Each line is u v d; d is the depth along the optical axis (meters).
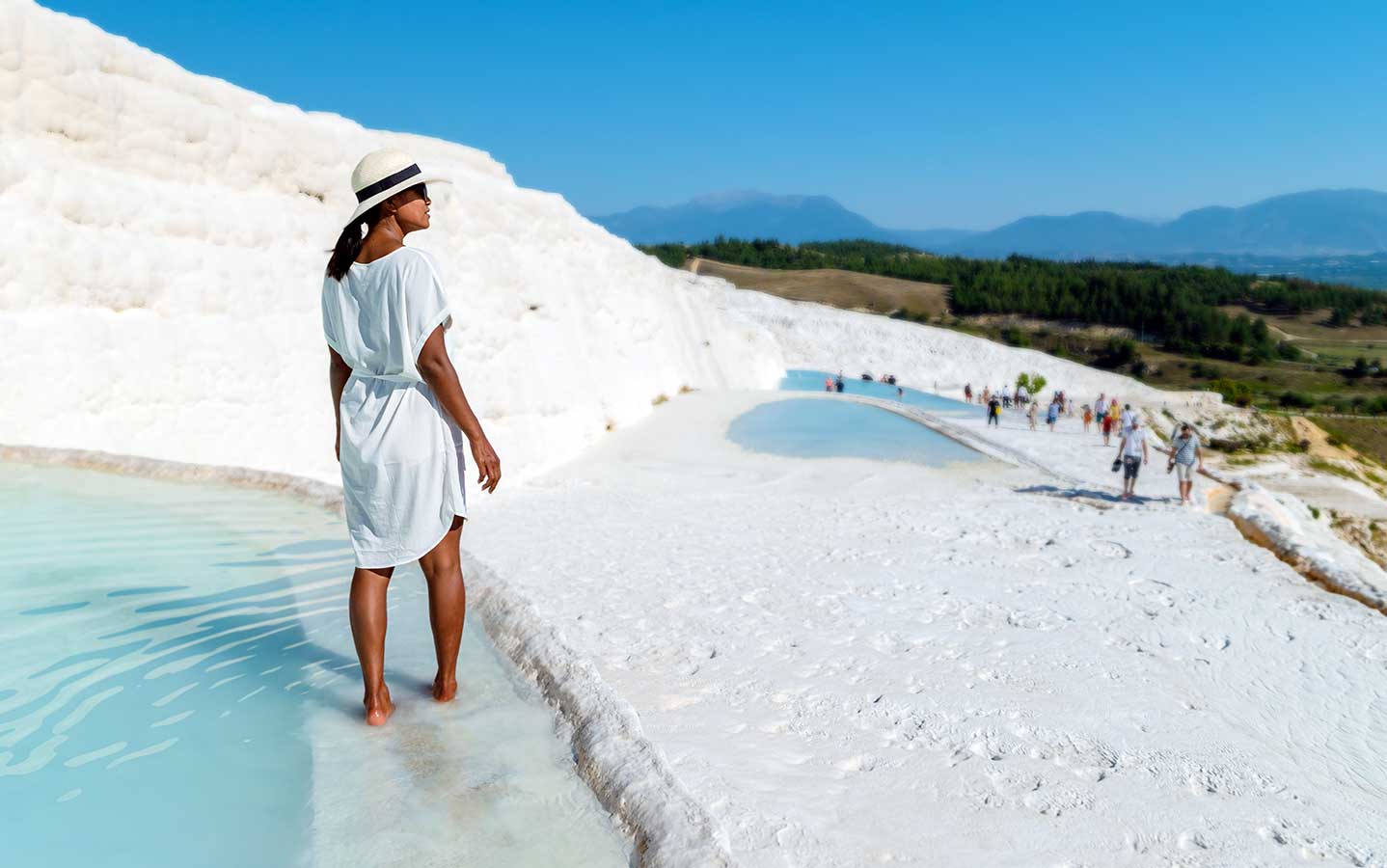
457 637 3.15
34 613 3.63
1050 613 10.52
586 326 33.59
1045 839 5.08
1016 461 28.14
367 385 2.91
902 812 5.27
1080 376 87.62
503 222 28.67
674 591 11.16
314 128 18.66
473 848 2.26
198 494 6.20
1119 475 25.02
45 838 2.07
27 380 11.40
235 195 16.36
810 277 146.50
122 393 12.84
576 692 3.19
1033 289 143.75
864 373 79.19
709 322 55.66
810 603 10.70
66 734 2.66
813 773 5.75
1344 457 60.91
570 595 10.88
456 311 24.72
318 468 16.20
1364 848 5.37
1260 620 10.52
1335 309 174.00
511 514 18.55
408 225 2.99
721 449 30.16
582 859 2.30
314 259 17.66
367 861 2.13
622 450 29.52
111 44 14.51
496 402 25.47
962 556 13.98
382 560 2.90
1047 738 6.71
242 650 3.46
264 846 2.14
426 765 2.69
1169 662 8.88
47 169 12.53
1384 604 11.31
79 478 6.36
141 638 3.47
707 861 2.24
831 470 26.47
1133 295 141.12
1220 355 134.12
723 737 6.32
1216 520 17.42
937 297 141.50
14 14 12.55
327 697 3.11
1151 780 6.06
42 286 11.96
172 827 2.18
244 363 15.27
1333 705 7.95
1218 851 5.16
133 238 13.77
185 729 2.75
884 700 7.31
